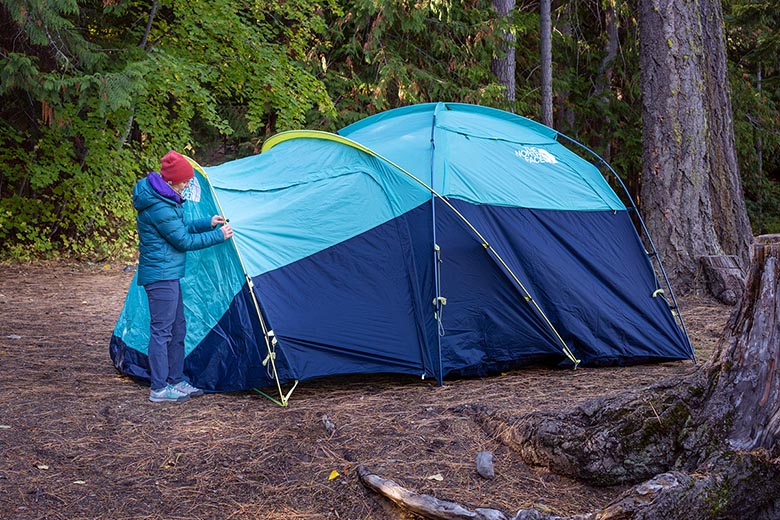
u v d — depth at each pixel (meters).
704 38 10.15
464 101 14.46
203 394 5.20
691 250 9.77
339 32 14.12
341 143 6.07
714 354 3.45
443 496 3.45
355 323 5.35
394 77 13.95
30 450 3.99
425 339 5.52
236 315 5.18
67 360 6.08
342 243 5.51
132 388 5.32
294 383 5.39
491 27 14.58
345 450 4.04
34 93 10.32
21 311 8.07
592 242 6.30
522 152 6.49
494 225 5.88
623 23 18.69
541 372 5.96
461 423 4.40
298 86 13.05
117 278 10.77
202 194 5.55
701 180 9.85
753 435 3.12
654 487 2.95
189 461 3.93
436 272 5.52
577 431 3.64
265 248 5.29
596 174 6.79
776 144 20.53
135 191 4.90
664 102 9.90
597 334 6.02
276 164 6.12
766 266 3.25
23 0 9.41
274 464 3.90
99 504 3.46
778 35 18.27
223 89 13.28
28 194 12.90
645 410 3.49
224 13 12.16
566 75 17.44
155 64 11.27
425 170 5.85
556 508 3.35
